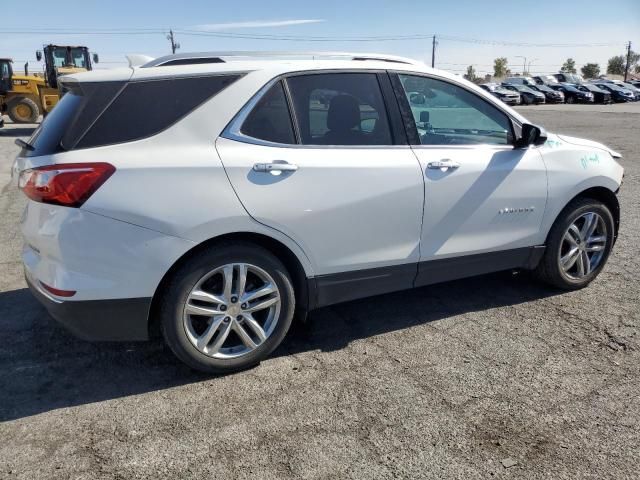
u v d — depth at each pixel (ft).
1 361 11.06
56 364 10.97
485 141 12.90
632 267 16.28
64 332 12.29
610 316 13.05
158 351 11.52
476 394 9.89
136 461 8.20
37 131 10.37
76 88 9.88
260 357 10.78
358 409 9.46
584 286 14.82
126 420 9.20
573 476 7.86
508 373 10.59
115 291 9.34
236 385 10.25
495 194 12.57
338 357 11.26
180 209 9.39
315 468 8.04
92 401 9.74
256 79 10.32
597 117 81.82
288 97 10.59
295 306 11.35
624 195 25.91
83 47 67.97
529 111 101.65
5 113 65.82
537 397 9.78
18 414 9.35
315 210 10.48
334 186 10.62
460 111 12.51
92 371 10.73
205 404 9.64
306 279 10.89
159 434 8.83
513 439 8.66
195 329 10.40
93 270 9.18
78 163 8.99
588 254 14.69
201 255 9.82
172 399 9.79
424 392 9.96
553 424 9.03
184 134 9.68
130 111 9.52
